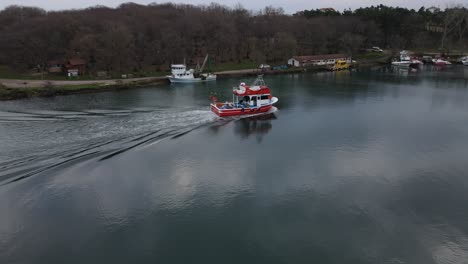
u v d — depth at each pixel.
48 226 33.22
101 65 123.25
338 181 42.31
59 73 121.50
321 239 32.00
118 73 122.12
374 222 34.31
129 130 55.69
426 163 47.34
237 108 67.75
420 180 42.53
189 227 33.72
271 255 30.11
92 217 34.78
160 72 130.50
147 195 38.84
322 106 81.25
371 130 61.88
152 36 152.38
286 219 34.94
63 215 34.88
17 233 32.16
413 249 30.75
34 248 30.44
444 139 56.84
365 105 82.50
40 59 122.19
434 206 37.00
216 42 160.12
